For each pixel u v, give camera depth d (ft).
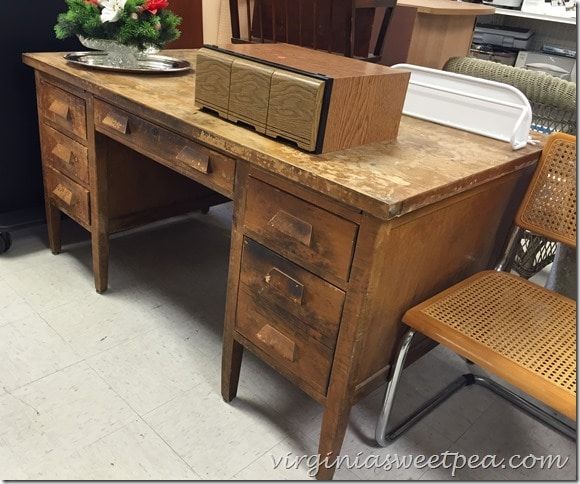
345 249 3.06
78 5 4.80
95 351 4.86
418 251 3.43
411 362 4.10
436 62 9.16
